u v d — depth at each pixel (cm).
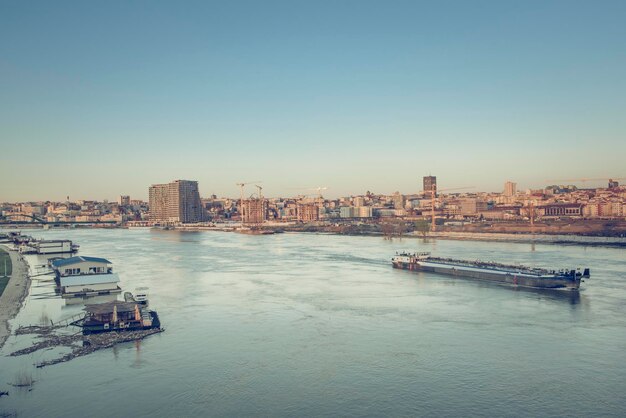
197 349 10388
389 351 10094
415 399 7981
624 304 13888
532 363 9319
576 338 10725
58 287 17712
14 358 9906
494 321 12194
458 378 8719
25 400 8075
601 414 7425
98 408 7800
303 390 8356
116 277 17750
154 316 12938
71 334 11450
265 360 9700
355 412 7606
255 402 7956
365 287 17150
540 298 14875
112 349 10431
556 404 7738
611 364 9212
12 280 19638
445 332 11306
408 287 17088
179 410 7719
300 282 18412
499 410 7594
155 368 9344
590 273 19100
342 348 10331
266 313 13362
